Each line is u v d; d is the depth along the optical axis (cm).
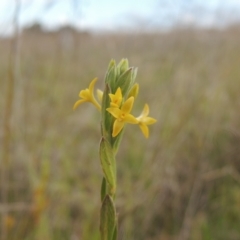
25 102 28
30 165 23
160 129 26
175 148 24
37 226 19
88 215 21
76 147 28
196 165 25
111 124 7
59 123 30
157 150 24
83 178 25
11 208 20
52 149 26
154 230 22
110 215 7
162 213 23
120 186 24
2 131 25
